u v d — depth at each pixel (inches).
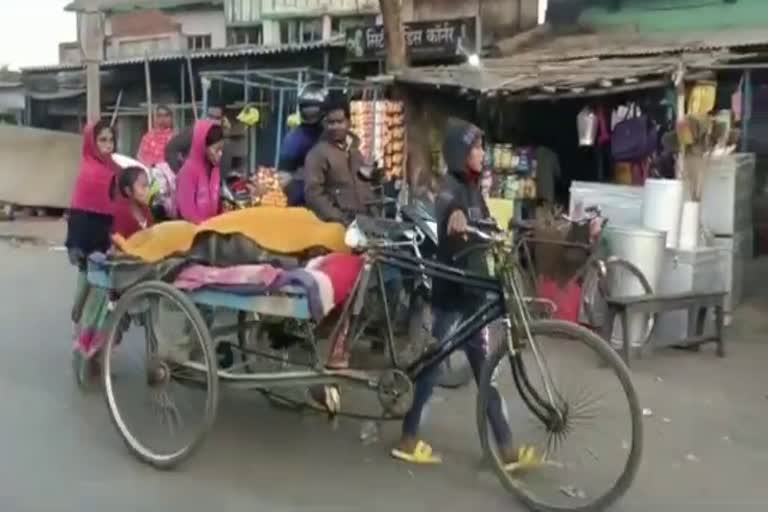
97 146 257.1
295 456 205.3
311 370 196.5
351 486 188.2
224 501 180.5
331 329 199.3
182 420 219.0
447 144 195.5
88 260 238.5
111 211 253.0
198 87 746.2
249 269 194.9
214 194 265.0
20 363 286.2
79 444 212.8
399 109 461.7
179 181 263.3
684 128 332.2
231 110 669.3
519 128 461.4
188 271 204.5
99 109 698.8
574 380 178.1
